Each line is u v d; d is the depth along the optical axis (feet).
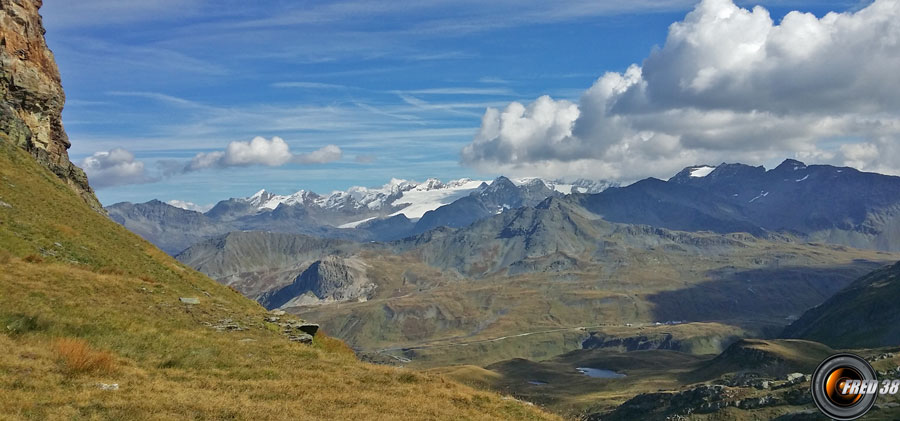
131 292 151.02
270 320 176.86
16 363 84.64
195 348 119.96
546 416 120.57
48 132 341.41
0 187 205.05
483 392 129.90
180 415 78.07
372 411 96.63
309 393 101.86
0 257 142.00
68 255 175.52
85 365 89.97
